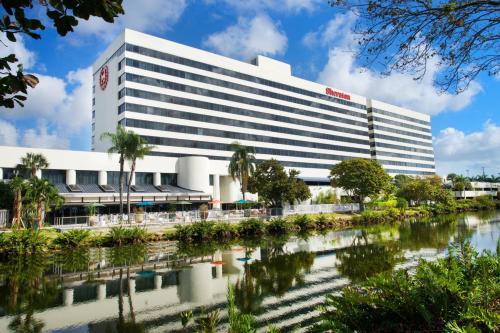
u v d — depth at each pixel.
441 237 35.06
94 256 25.95
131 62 64.00
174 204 58.47
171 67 69.12
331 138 101.31
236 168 58.62
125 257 25.45
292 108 91.44
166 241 35.06
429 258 23.02
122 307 13.67
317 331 7.91
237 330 6.49
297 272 19.72
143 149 45.34
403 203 77.94
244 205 66.94
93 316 12.62
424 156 139.88
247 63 83.06
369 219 58.75
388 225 53.69
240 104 79.62
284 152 87.62
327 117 101.25
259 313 12.83
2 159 45.31
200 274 19.48
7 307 13.78
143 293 15.66
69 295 15.38
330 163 99.56
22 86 3.38
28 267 21.91
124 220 43.12
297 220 48.00
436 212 80.50
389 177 69.38
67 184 50.00
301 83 95.31
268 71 87.12
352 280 17.53
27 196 36.12
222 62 77.69
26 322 12.08
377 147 118.50
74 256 26.08
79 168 51.41
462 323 6.80
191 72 72.00
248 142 79.94
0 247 25.41
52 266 22.11
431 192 84.81
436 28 6.96
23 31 3.26
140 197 52.59
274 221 43.69
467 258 8.88
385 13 7.04
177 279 18.31
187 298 14.83
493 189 153.38
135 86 63.81
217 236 37.44
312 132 95.88
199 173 61.72
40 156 42.91
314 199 81.25
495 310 7.23
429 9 6.70
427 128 144.12
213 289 16.23
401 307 7.59
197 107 71.81
